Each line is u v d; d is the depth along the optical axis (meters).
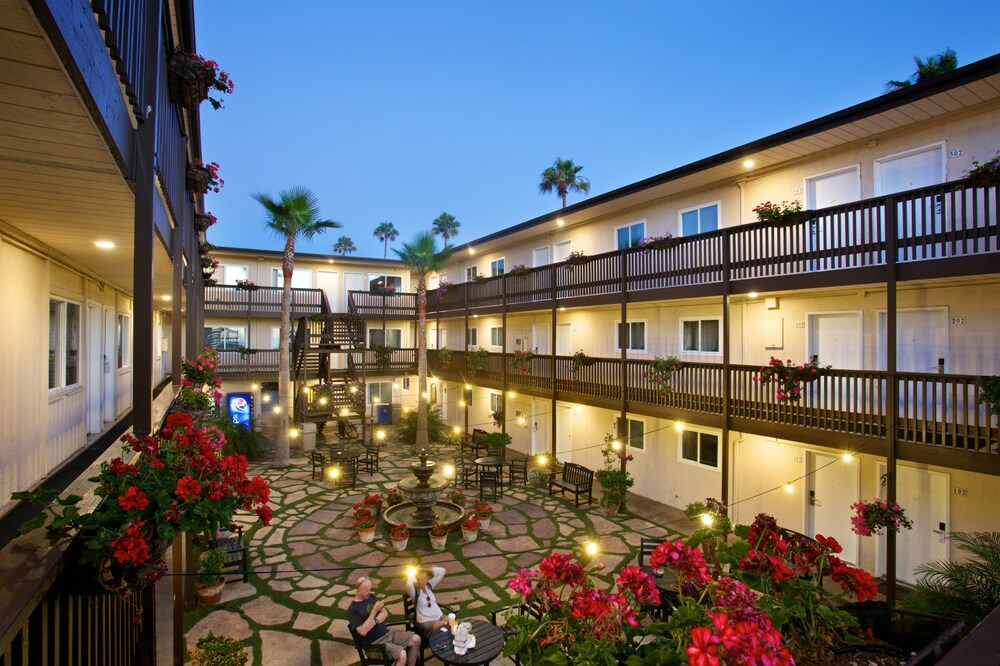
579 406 18.83
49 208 4.62
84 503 3.14
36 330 6.11
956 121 9.54
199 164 8.43
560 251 19.94
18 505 4.45
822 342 11.62
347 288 29.20
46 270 6.42
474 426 25.33
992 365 9.09
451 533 12.22
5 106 2.67
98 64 2.72
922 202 8.59
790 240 10.70
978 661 1.17
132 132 3.84
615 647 2.61
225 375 22.53
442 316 25.45
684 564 3.06
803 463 11.74
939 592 7.19
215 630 8.18
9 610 2.13
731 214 13.48
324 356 24.33
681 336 14.97
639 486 16.00
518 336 22.53
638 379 14.34
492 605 9.00
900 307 10.35
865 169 10.87
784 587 3.04
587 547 8.05
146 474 3.21
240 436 19.11
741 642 2.12
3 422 5.18
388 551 11.25
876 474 10.59
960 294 9.49
